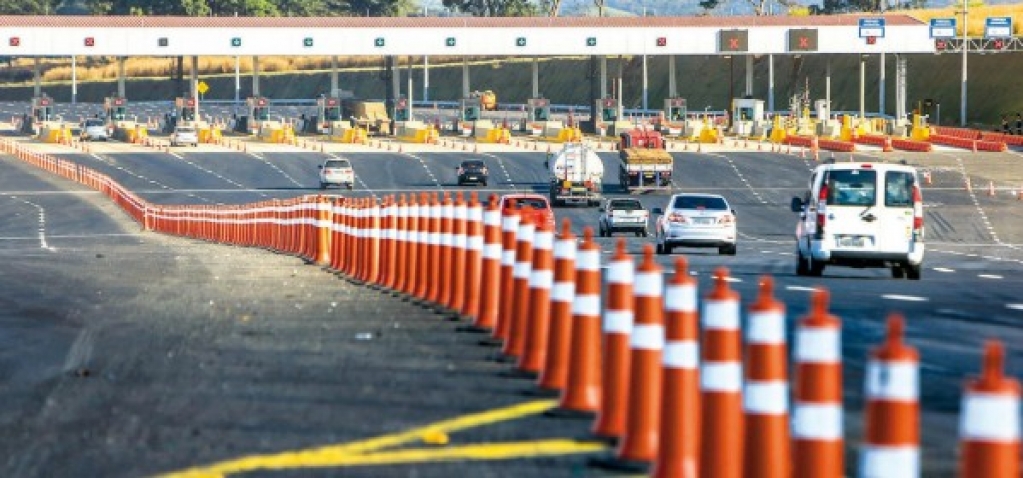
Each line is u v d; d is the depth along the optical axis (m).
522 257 31.36
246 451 21.73
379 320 39.81
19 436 23.38
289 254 80.19
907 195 61.06
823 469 14.52
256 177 186.38
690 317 18.59
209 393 27.38
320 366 30.73
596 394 24.59
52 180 178.50
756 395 15.80
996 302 45.34
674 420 18.50
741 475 16.97
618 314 22.22
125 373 30.25
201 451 21.80
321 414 24.91
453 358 31.81
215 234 107.00
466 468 20.25
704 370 17.14
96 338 36.47
